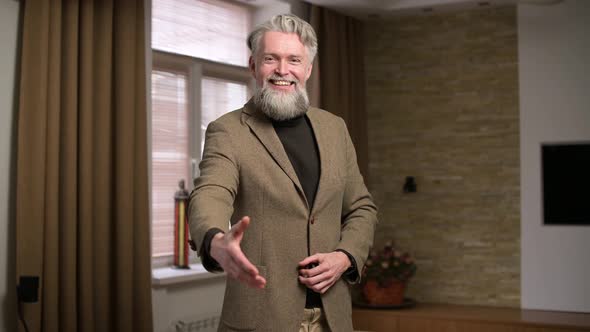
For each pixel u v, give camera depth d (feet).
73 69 9.20
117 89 9.92
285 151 4.96
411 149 15.61
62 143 9.11
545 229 14.51
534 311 14.15
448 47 15.42
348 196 5.41
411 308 14.37
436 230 15.34
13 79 8.86
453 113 15.34
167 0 12.48
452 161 15.29
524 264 14.64
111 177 9.86
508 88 14.96
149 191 10.76
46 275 8.73
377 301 14.29
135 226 10.02
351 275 4.94
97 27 9.68
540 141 14.67
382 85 15.88
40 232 8.66
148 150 10.82
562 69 14.56
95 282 9.42
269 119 4.99
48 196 8.81
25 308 8.45
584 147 14.34
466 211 15.14
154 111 12.32
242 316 4.59
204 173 4.66
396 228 15.66
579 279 14.20
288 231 4.66
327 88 14.32
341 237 5.08
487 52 15.12
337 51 14.70
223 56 13.67
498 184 14.92
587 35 14.39
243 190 4.74
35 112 8.72
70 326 8.96
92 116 9.51
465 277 15.05
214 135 4.89
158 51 12.22
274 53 4.88
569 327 12.56
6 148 8.78
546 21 14.73
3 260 8.71
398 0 14.52
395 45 15.79
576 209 14.32
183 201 12.05
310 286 4.54
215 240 3.84
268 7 14.12
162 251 12.49
